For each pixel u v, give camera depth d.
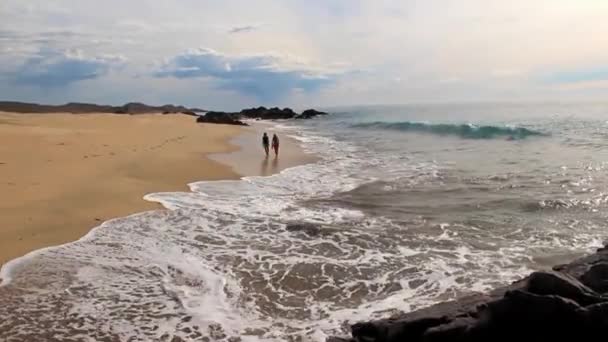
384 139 40.84
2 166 18.98
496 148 30.16
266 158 27.97
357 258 10.64
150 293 8.76
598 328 5.78
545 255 10.66
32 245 11.09
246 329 7.50
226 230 12.77
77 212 13.84
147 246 11.34
